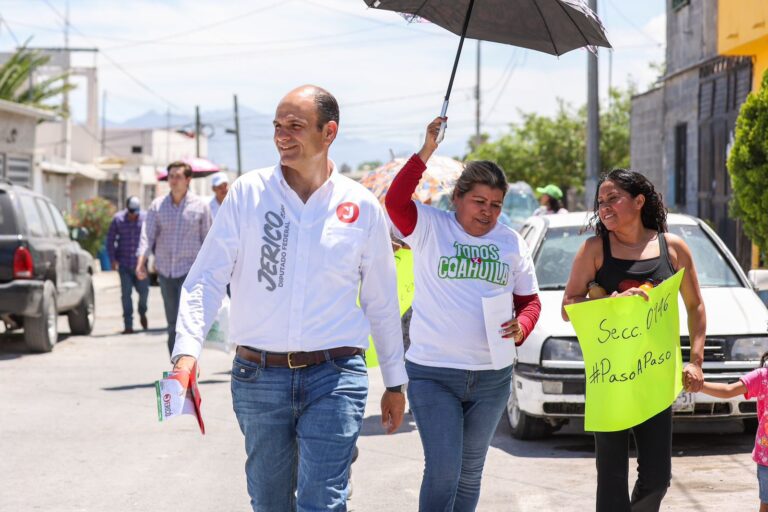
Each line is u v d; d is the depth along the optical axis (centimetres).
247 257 430
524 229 1073
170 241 1156
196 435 889
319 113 429
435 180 923
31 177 3278
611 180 506
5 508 662
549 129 4922
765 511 541
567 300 521
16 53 3622
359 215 437
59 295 1523
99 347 1535
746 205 1299
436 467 504
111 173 5484
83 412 995
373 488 715
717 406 792
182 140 7625
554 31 541
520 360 834
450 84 525
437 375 516
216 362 1367
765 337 803
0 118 3011
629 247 513
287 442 435
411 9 558
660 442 495
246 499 685
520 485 717
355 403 428
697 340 519
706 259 916
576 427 930
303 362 425
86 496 692
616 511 497
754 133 1286
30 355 1433
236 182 438
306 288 426
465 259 517
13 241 1386
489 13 542
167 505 671
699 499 669
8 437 881
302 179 437
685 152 2203
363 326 441
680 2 2180
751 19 1580
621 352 484
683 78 2192
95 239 3731
